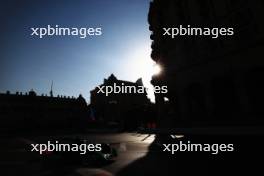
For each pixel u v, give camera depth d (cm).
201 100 2611
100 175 1034
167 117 3075
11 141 3075
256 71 1986
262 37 1878
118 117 6856
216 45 2320
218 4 2336
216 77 2289
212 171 987
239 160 1111
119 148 1922
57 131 5162
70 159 1339
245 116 1984
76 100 6444
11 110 5328
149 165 1191
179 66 2803
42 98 5912
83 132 4869
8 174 1135
